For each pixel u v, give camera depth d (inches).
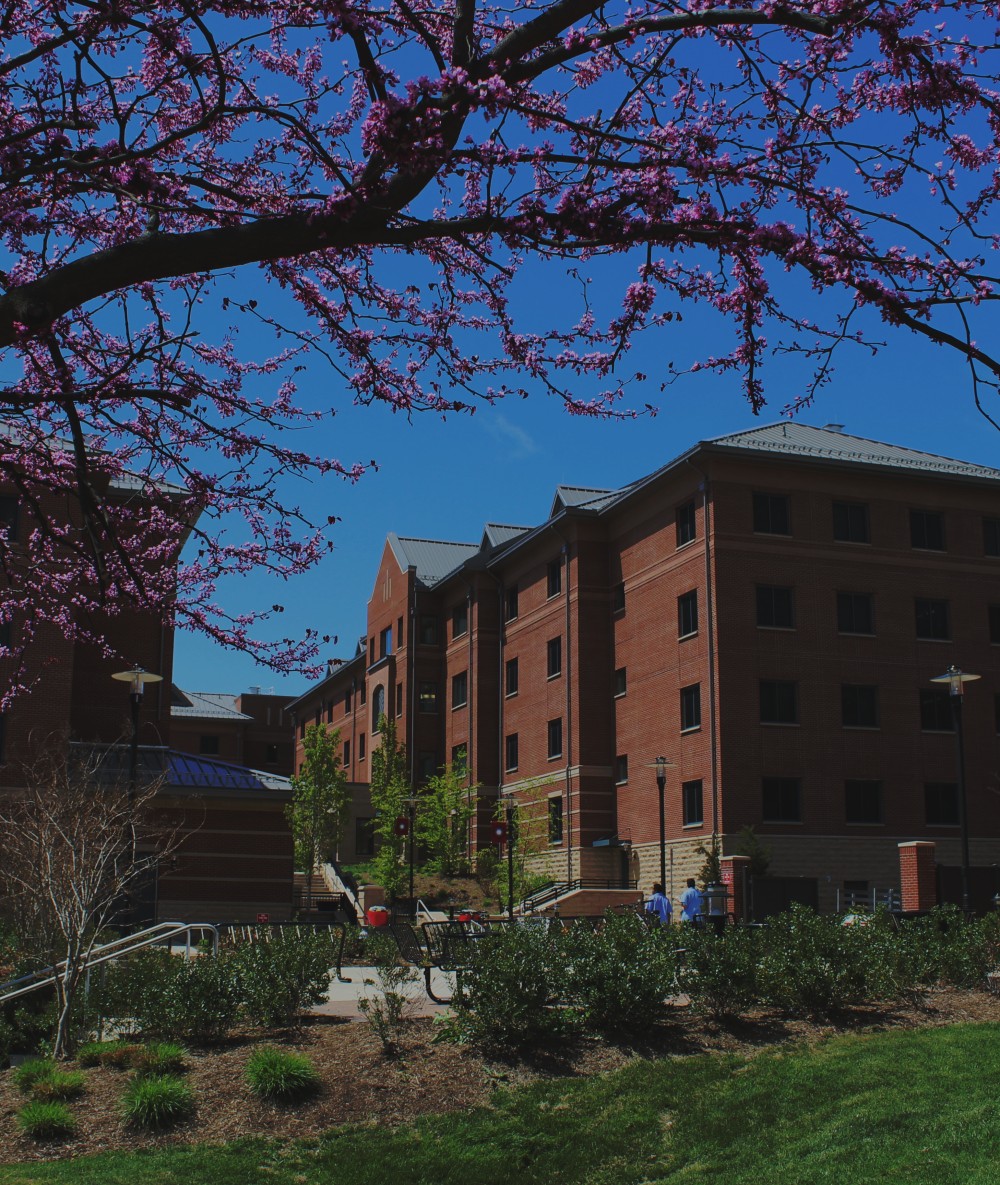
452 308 319.6
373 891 1593.3
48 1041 510.3
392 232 236.8
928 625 1635.1
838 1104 395.5
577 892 1633.9
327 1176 376.8
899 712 1596.9
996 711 1643.7
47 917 581.9
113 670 1445.6
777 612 1578.5
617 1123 400.2
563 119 242.4
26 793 863.1
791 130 273.0
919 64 247.0
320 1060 465.4
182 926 588.4
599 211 237.1
